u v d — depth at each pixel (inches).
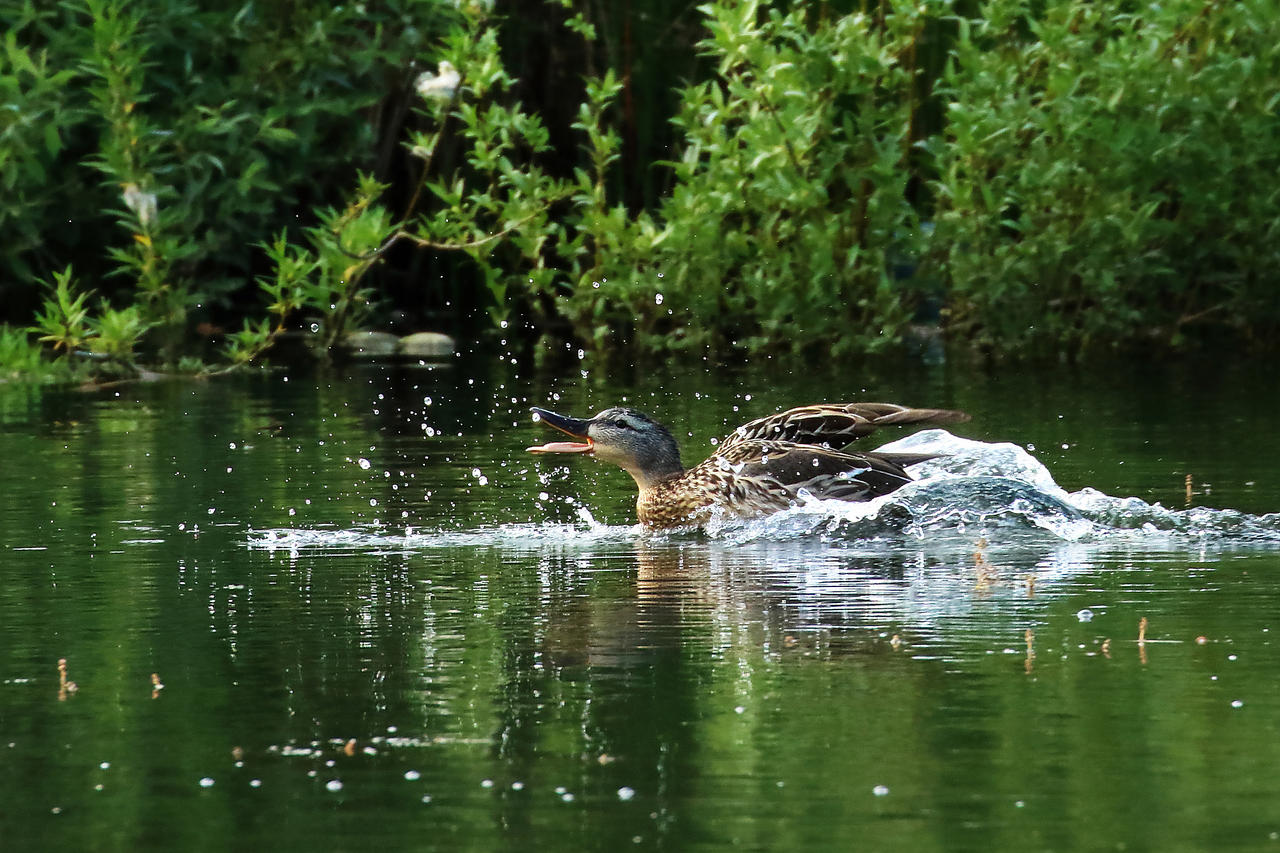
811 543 405.7
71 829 223.0
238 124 804.0
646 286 764.6
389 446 543.5
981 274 739.4
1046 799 227.8
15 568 375.9
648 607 334.6
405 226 863.1
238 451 533.6
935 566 373.1
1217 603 331.9
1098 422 565.6
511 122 754.8
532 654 299.4
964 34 746.8
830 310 753.0
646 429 443.2
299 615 331.3
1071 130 727.7
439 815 225.6
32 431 575.8
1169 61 738.2
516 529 423.8
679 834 218.1
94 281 823.7
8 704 273.9
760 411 595.5
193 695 277.6
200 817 226.2
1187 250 757.9
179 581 362.9
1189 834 215.8
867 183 778.2
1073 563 372.8
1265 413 580.7
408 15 829.8
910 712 263.6
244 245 818.8
